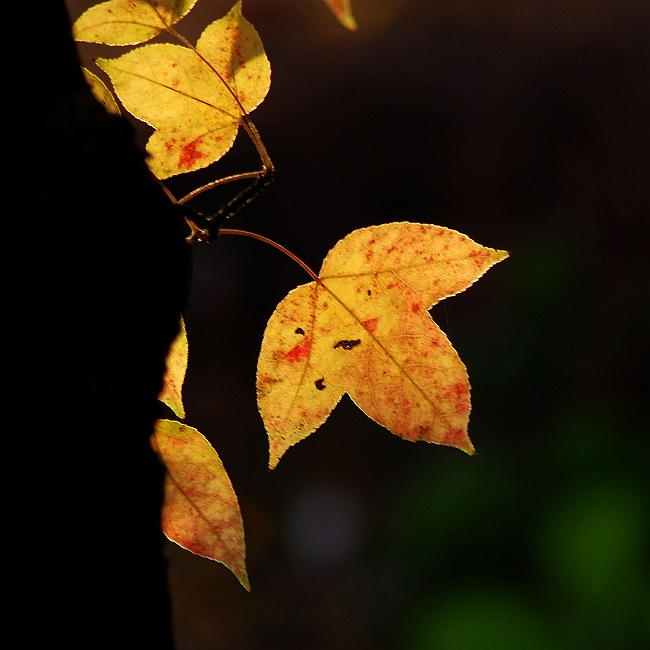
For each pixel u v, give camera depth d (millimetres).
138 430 1001
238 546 1019
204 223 1012
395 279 1027
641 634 2189
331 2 962
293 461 4012
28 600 978
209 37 1017
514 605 2396
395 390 1033
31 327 981
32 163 982
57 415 984
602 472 2619
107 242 990
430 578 2740
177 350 1010
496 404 3533
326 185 5312
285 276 5031
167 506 1017
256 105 1021
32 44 983
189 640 3262
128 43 1017
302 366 1033
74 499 985
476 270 1024
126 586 994
